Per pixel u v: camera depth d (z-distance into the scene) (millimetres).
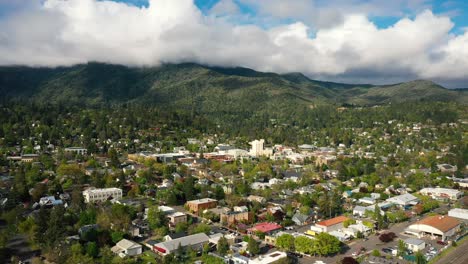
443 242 167500
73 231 168750
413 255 148500
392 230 187750
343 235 171125
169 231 176125
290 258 145250
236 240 166500
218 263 136625
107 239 157875
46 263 138000
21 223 167375
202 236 162875
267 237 169500
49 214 172125
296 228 188750
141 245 152875
